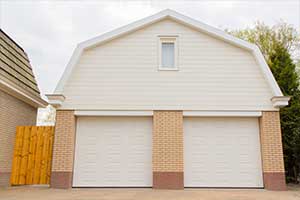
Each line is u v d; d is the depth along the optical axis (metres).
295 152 12.66
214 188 10.49
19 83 12.20
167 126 10.73
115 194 8.66
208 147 10.86
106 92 10.99
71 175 10.48
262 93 10.98
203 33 11.50
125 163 10.76
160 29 11.56
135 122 11.08
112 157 10.80
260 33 22.91
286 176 13.22
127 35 11.48
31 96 12.87
